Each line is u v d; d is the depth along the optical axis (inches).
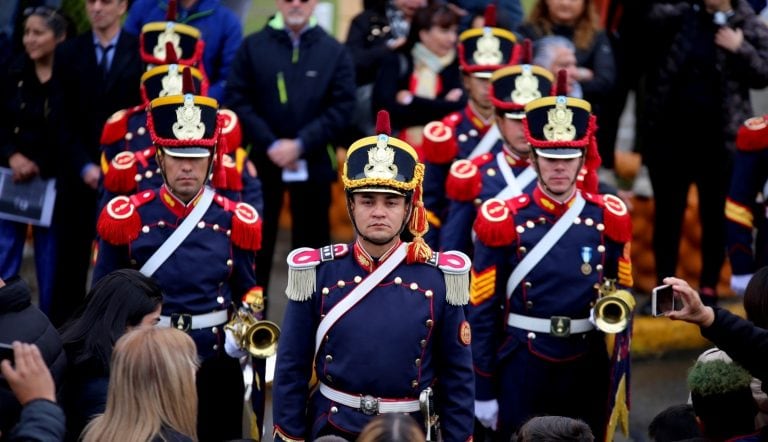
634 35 1412.4
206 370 1018.7
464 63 1201.4
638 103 1503.4
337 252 857.5
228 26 1396.4
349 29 1454.2
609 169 1441.9
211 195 1027.9
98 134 1333.7
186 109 1005.2
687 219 1510.8
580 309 1014.4
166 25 1214.3
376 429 682.8
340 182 1608.0
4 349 780.0
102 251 1021.2
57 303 1354.6
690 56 1376.7
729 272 1512.1
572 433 757.9
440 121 1249.4
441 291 852.6
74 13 1443.2
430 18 1341.0
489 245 1016.9
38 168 1328.7
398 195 828.6
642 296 1486.2
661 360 1421.0
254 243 1034.1
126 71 1326.3
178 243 1013.8
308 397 874.8
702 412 795.4
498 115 1127.6
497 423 1034.7
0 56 1376.7
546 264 1011.9
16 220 1327.5
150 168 1126.4
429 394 840.3
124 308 858.8
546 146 1001.5
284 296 1520.7
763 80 1371.8
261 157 1337.4
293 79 1334.9
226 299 1032.2
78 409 831.7
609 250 1027.9
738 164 1203.9
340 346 845.8
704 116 1384.1
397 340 841.5
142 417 706.2
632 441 1253.7
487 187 1126.4
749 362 773.3
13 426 772.6
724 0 1368.1
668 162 1397.6
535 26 1354.6
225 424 1035.9
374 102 1360.7
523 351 1021.2
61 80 1330.0
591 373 1027.3
